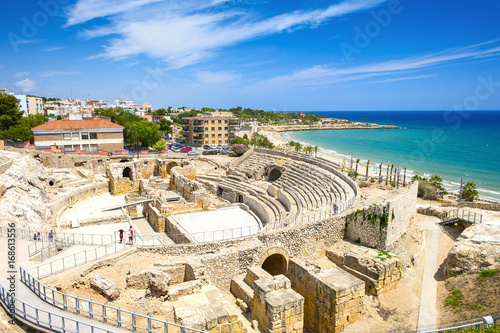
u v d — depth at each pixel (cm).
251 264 3127
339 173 5841
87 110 19488
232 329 2177
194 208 5078
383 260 3170
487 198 7506
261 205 5494
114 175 6544
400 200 3866
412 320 2712
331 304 2666
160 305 2391
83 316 1934
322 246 3681
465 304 2697
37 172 5772
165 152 10119
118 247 3069
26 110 15500
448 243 4000
